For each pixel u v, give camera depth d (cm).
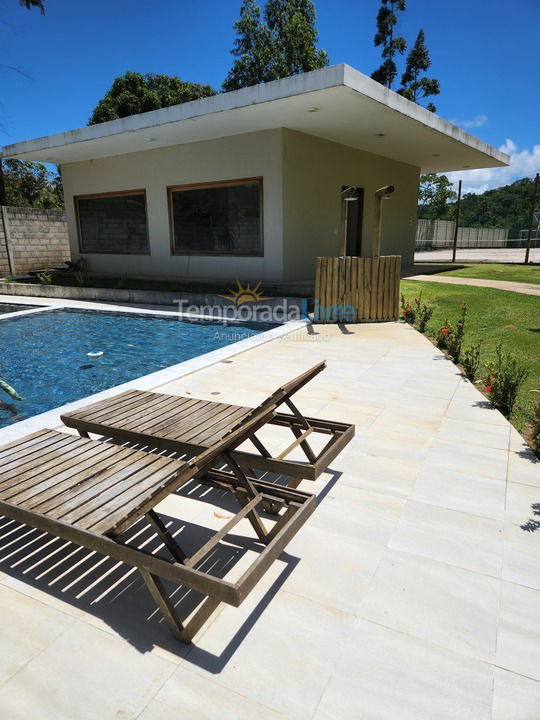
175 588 203
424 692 155
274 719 146
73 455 242
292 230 1041
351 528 240
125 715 147
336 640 174
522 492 271
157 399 341
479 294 952
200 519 251
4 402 504
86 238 1388
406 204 1566
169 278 1213
